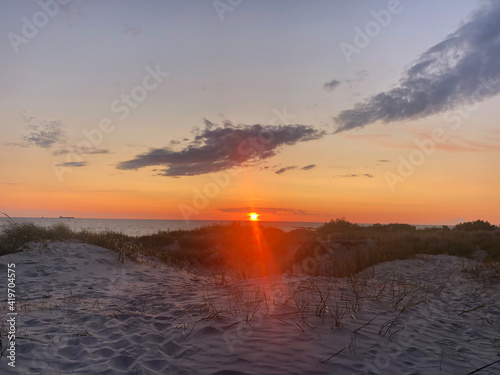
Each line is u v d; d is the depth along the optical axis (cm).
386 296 654
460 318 567
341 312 512
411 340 425
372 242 1552
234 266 1468
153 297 690
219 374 329
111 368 338
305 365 345
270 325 453
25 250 1065
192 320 484
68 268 955
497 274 968
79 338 414
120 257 1156
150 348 388
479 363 372
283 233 2245
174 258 1457
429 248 1639
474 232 2181
